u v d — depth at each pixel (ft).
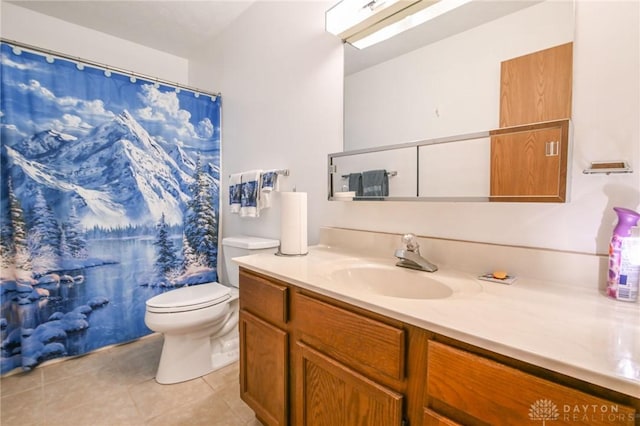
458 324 2.07
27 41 6.75
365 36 4.57
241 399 4.65
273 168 6.38
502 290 2.79
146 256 6.98
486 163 3.35
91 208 6.32
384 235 4.42
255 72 6.70
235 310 6.44
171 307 5.14
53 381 5.41
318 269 3.69
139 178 6.84
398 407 2.40
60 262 6.03
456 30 3.62
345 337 2.82
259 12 6.48
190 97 7.48
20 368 5.75
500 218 3.39
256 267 3.87
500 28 3.28
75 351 6.22
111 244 6.56
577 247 2.92
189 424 4.39
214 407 4.75
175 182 7.33
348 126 4.86
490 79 3.36
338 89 4.99
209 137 7.80
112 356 6.28
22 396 4.99
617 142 2.68
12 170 5.56
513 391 1.81
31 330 5.75
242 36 7.00
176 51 8.70
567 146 2.76
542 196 2.92
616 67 2.66
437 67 3.79
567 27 2.88
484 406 1.93
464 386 2.02
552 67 2.97
